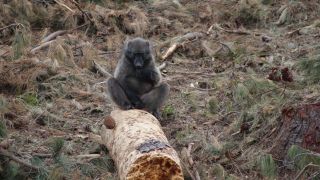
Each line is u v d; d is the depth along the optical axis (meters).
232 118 11.01
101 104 12.02
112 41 15.16
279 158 9.13
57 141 9.34
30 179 8.99
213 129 10.75
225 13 16.84
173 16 16.84
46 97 12.23
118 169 8.77
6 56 13.56
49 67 13.10
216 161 9.63
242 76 12.87
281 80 11.56
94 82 13.05
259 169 9.14
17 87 12.37
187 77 13.23
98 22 16.02
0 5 15.56
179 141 10.28
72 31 15.80
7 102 11.15
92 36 15.78
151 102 10.89
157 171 8.12
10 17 15.57
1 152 8.95
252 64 13.51
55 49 13.62
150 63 10.85
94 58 14.11
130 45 10.79
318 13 16.39
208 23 16.61
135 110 9.75
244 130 10.20
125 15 16.14
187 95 12.16
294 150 8.72
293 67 12.73
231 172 9.35
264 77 12.66
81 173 9.20
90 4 16.53
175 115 11.34
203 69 13.81
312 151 8.82
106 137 9.72
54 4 16.75
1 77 12.49
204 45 14.73
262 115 10.18
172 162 8.11
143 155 8.09
